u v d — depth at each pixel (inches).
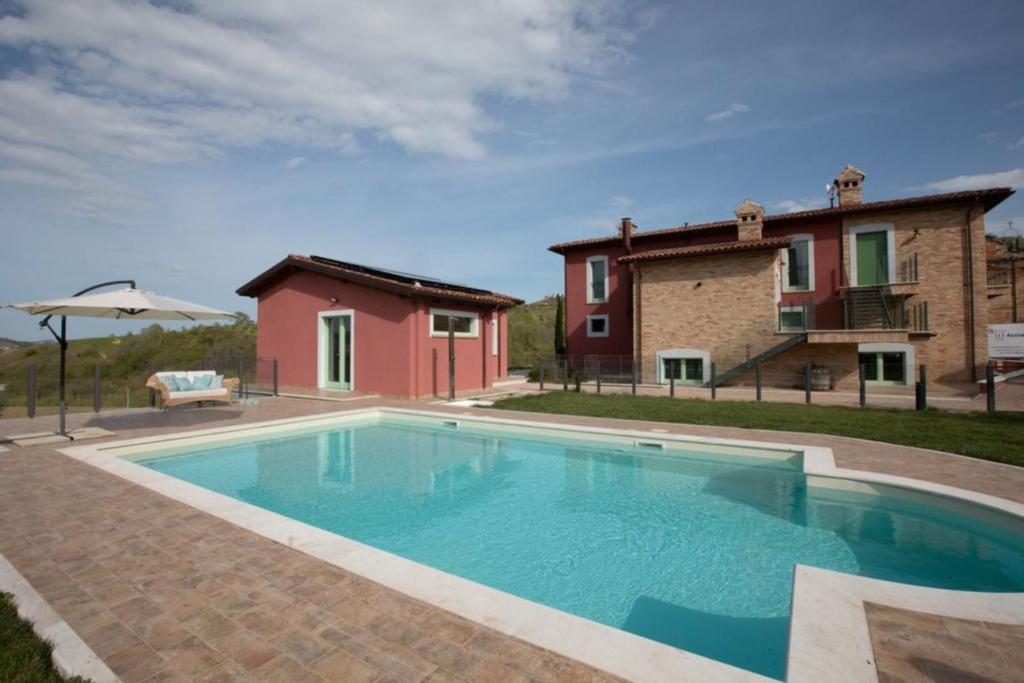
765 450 312.0
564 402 550.3
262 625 109.7
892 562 178.5
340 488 271.6
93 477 235.5
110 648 101.2
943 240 697.6
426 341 597.6
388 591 125.1
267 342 725.9
